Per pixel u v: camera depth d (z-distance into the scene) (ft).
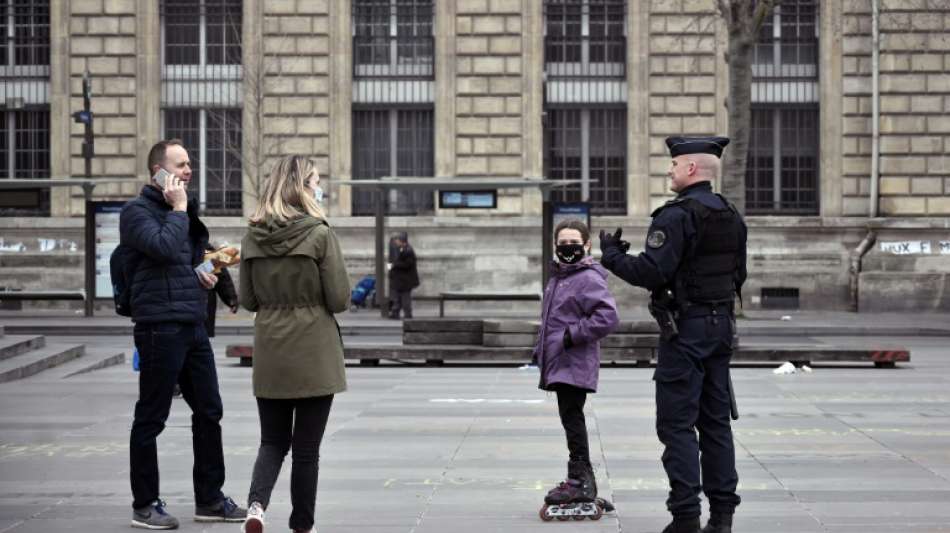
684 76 114.21
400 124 115.75
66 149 114.93
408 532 26.68
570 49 115.55
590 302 28.30
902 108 113.09
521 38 114.42
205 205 115.75
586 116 115.55
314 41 114.42
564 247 28.73
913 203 113.09
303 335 24.12
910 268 112.68
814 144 115.34
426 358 66.54
